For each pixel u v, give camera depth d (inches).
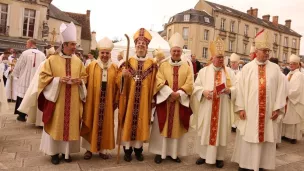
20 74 282.0
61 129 166.6
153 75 182.7
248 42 1612.9
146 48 183.5
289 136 266.5
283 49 1839.3
